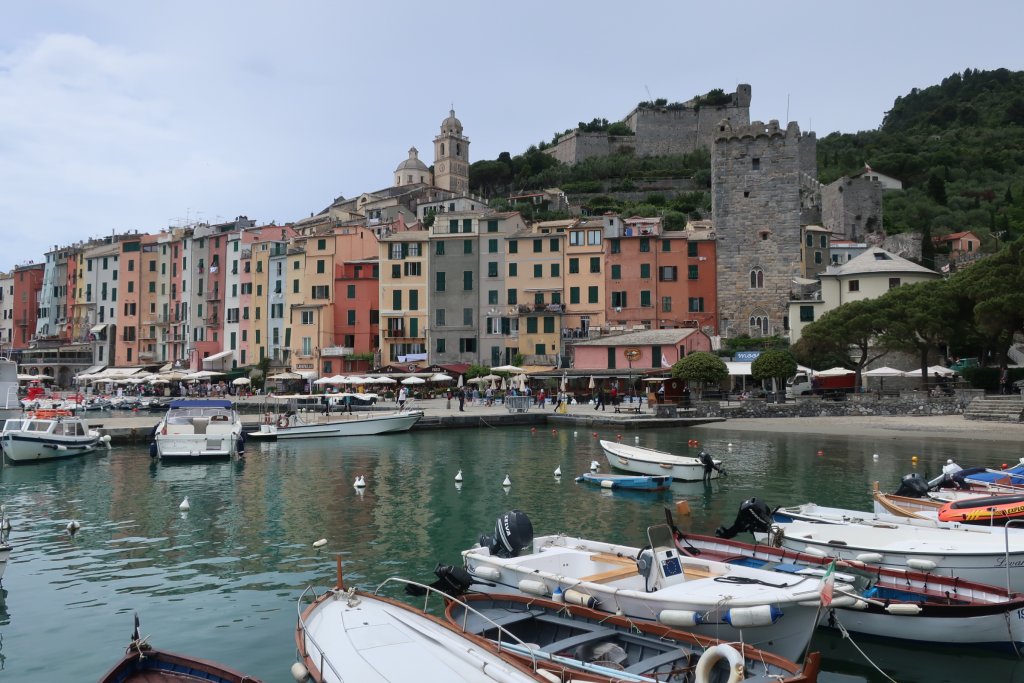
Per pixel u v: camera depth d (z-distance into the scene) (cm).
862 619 1388
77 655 1331
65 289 12588
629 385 7119
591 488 3028
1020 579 1451
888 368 6675
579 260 8400
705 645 1094
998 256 5594
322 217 14050
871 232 11138
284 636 1415
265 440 4944
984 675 1252
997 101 19725
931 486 2489
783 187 8069
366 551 2025
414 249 8831
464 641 1102
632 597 1207
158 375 9044
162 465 3769
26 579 1780
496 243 8644
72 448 4031
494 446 4575
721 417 5744
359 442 4853
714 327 8144
